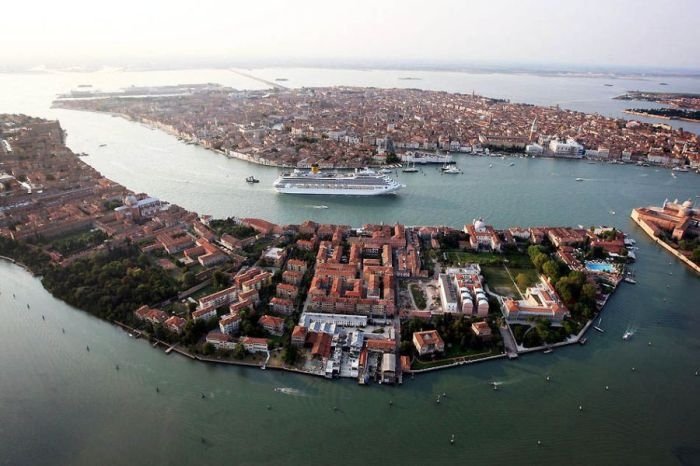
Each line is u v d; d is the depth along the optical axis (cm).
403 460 19688
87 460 19500
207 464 19350
